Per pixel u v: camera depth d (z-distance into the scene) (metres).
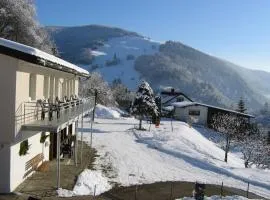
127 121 58.38
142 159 30.20
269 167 43.44
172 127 51.75
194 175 26.86
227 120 56.66
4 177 17.67
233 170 30.33
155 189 22.08
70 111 22.22
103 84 81.31
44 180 20.31
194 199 18.42
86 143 34.69
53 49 65.25
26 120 18.77
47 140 24.62
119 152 31.86
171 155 33.19
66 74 29.28
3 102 17.25
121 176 24.17
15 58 17.12
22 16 52.88
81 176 21.59
